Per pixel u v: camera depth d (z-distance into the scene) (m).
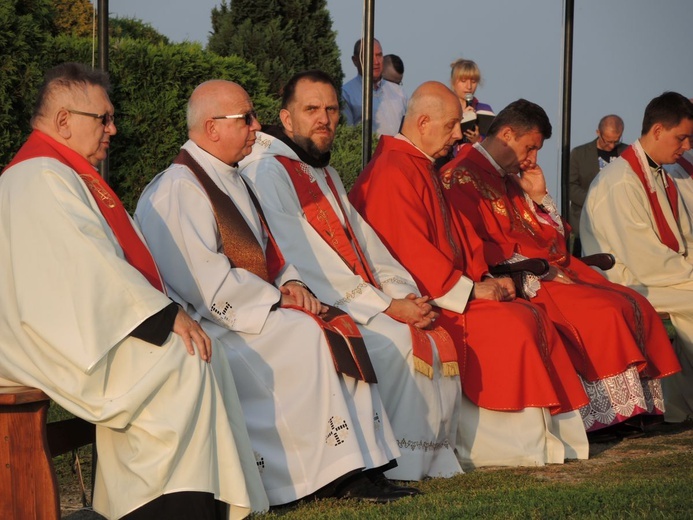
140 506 9.38
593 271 16.52
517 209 16.25
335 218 13.15
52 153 10.09
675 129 17.19
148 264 10.38
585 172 24.77
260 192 12.88
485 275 14.93
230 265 11.39
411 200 14.16
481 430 13.36
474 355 13.38
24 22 16.31
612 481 11.73
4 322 9.78
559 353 13.93
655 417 15.81
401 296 13.35
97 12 12.84
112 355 9.57
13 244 9.62
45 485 9.55
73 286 9.45
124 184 17.83
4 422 9.52
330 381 11.02
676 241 17.53
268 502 10.48
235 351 11.09
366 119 15.91
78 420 10.43
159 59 17.94
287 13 23.80
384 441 11.38
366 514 9.97
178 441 9.38
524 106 15.97
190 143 11.96
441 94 14.55
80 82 10.30
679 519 9.55
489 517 9.69
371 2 15.82
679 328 16.98
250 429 10.88
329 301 12.78
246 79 19.62
